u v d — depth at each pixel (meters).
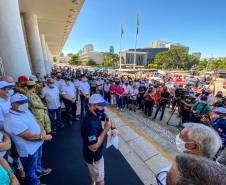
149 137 5.96
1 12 5.39
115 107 10.40
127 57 116.00
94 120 2.60
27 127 2.68
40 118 4.19
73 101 6.75
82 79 8.03
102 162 2.86
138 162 4.27
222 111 4.20
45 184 3.29
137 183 3.50
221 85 22.89
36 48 14.97
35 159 2.90
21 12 14.07
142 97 9.99
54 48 47.16
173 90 11.59
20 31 6.03
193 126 1.62
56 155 4.37
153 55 138.12
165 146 5.29
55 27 20.77
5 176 1.84
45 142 5.05
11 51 5.62
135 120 7.97
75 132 5.79
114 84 10.40
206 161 0.75
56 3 12.33
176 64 91.12
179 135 1.67
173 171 0.77
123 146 5.05
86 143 2.63
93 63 114.06
